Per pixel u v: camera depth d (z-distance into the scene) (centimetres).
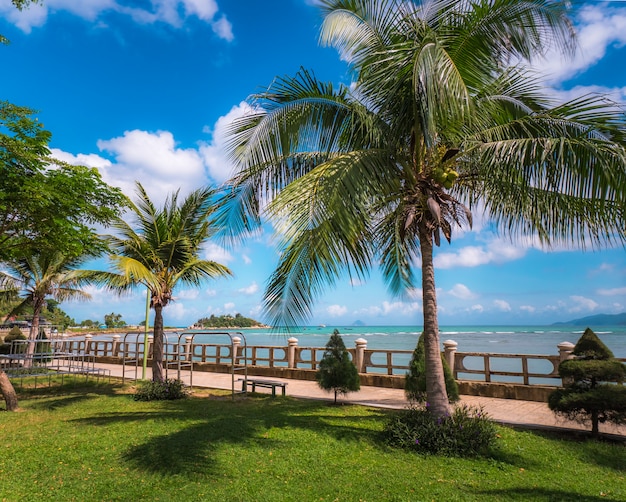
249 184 752
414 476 489
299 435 661
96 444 610
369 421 766
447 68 465
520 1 535
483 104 624
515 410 858
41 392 1230
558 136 547
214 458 547
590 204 548
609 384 647
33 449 592
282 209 469
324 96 651
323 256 466
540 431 704
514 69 665
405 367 1162
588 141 457
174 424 741
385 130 627
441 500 426
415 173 636
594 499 430
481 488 457
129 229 1086
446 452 570
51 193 822
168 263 1112
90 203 953
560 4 528
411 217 594
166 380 1096
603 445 617
